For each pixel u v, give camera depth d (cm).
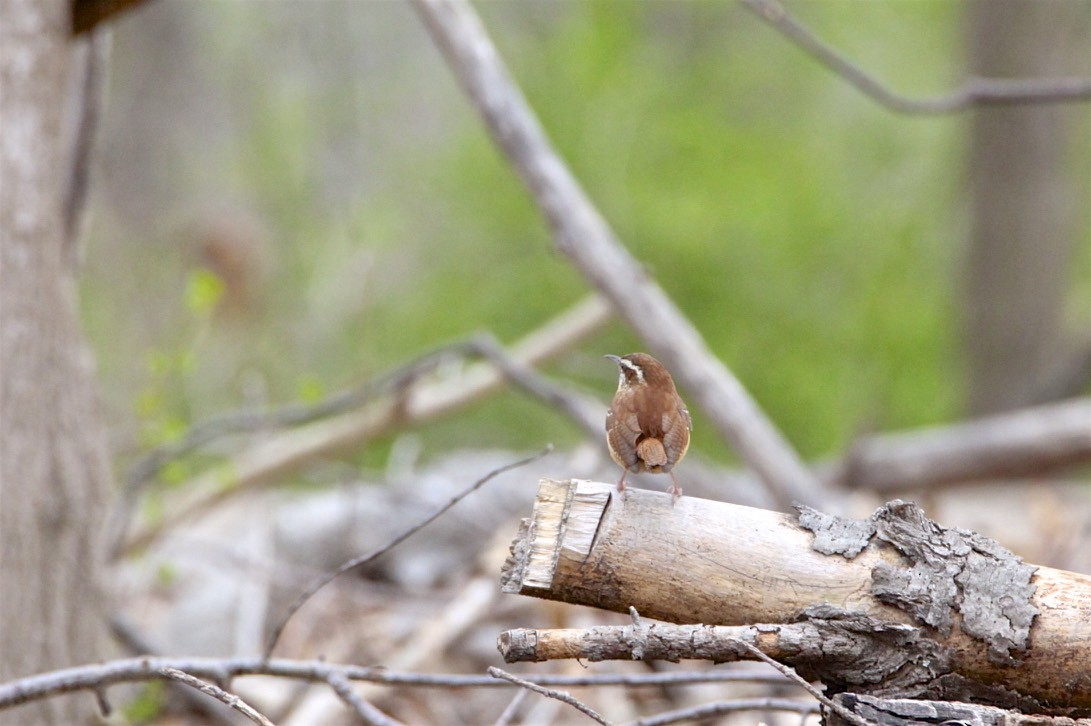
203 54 2902
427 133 2822
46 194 737
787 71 2508
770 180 2183
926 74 2720
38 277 725
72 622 733
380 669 597
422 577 1165
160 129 2859
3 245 710
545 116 2175
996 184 2445
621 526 456
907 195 2512
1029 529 1272
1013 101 1028
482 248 2228
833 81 2534
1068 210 2445
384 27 2923
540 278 2133
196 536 1202
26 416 708
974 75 2455
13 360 705
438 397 1223
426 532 1204
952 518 1332
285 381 1969
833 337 2155
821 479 1475
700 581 452
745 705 574
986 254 2472
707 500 470
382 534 1202
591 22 2242
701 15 2516
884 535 454
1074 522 1223
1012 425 1463
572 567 455
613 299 980
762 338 2114
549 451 540
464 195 2258
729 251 2100
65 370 742
